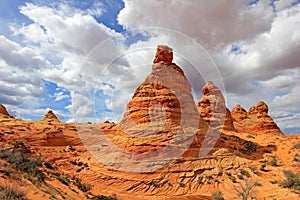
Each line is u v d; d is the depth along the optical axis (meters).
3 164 18.64
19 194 13.89
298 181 26.91
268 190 26.30
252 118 77.06
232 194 25.70
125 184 27.25
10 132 45.66
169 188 26.67
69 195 19.61
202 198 25.02
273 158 37.69
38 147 42.47
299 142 43.91
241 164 33.44
